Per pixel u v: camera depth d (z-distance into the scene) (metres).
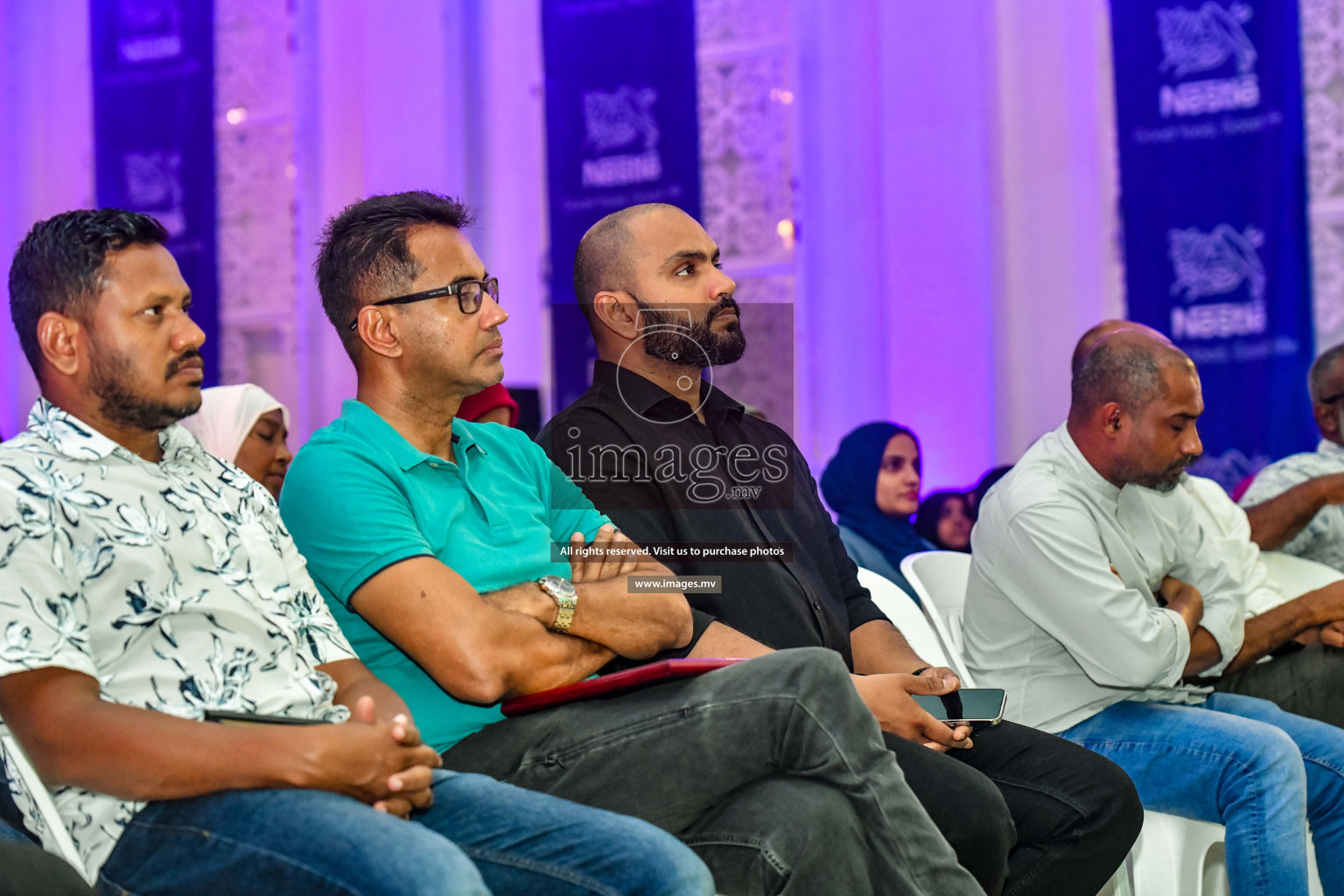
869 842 1.55
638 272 2.13
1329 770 2.41
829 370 5.07
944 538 4.08
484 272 1.87
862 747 1.54
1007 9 4.89
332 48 5.64
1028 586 2.45
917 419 4.92
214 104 5.70
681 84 5.13
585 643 1.72
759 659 1.59
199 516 1.52
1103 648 2.36
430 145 5.51
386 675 1.72
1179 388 2.43
